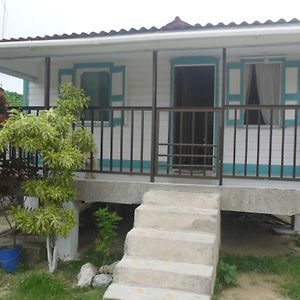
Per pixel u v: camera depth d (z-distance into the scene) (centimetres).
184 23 650
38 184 517
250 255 612
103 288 481
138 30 580
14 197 586
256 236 724
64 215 524
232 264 560
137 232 469
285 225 789
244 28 524
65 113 590
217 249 494
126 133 802
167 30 563
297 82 715
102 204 817
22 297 468
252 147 742
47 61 645
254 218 833
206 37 531
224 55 569
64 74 826
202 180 632
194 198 525
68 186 528
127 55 750
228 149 748
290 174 720
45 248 632
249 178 566
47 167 528
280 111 725
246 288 489
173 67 771
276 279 521
